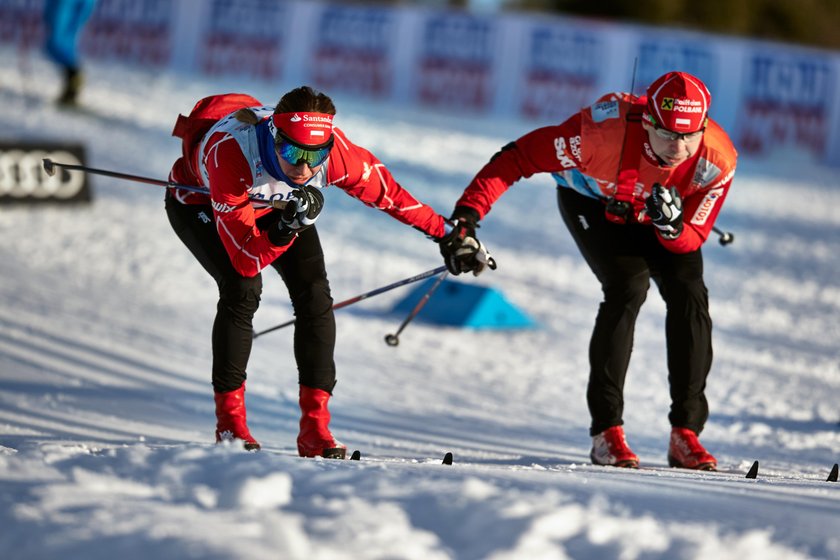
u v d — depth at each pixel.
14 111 54.88
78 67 57.75
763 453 17.02
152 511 7.31
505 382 22.38
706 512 8.37
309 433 13.30
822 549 7.52
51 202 38.84
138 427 16.36
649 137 13.40
